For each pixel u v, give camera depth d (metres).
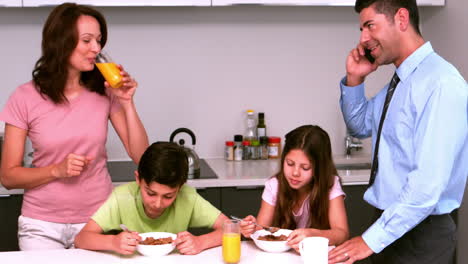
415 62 1.84
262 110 3.43
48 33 2.06
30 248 2.12
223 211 2.84
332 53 3.44
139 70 3.30
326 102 3.47
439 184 1.70
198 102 3.38
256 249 1.87
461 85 1.73
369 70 2.12
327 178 2.09
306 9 3.39
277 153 3.38
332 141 3.50
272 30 3.39
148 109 3.34
